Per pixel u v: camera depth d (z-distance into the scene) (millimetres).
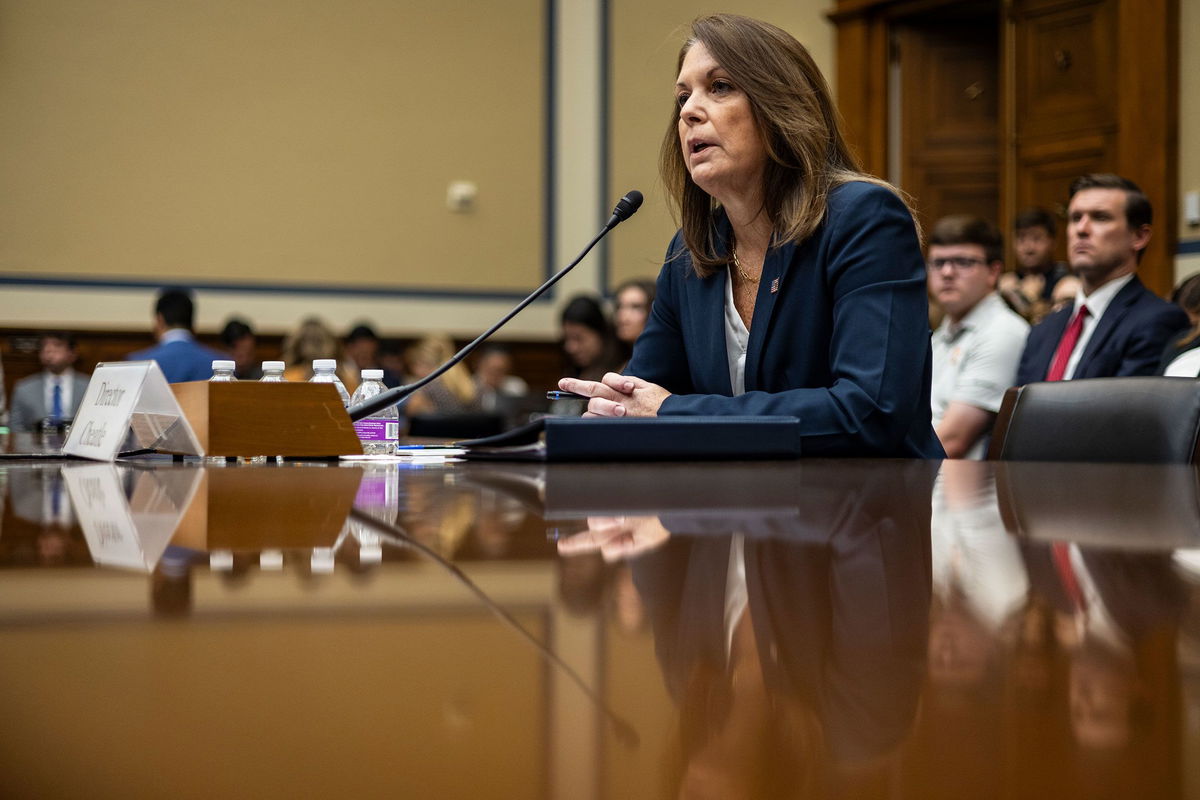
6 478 1009
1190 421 1597
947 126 6871
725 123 1622
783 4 7172
